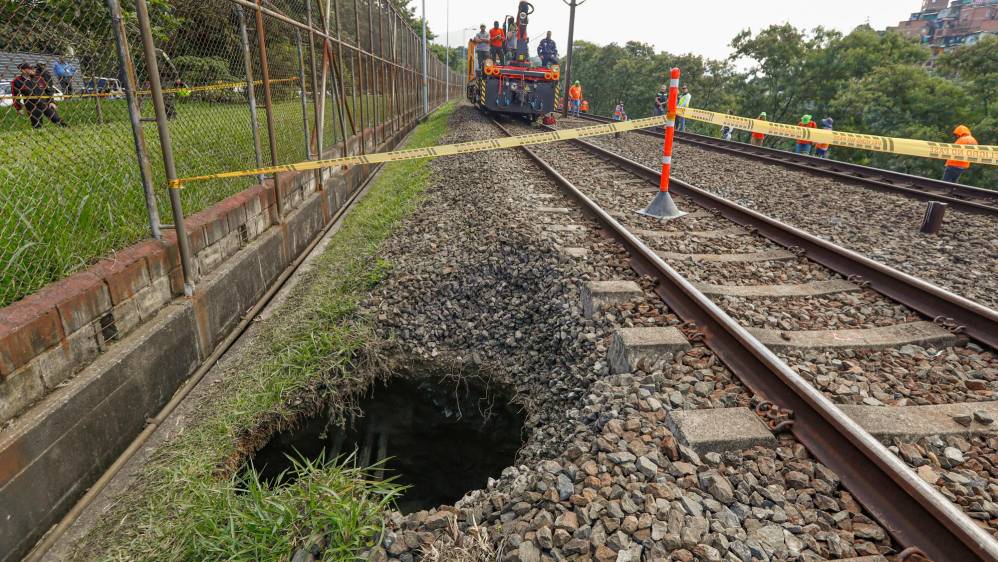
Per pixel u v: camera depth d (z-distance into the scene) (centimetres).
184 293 402
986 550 171
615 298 403
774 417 264
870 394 296
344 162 495
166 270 381
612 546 200
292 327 472
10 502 238
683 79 5056
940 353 342
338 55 900
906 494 206
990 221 657
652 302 396
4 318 257
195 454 321
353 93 1038
